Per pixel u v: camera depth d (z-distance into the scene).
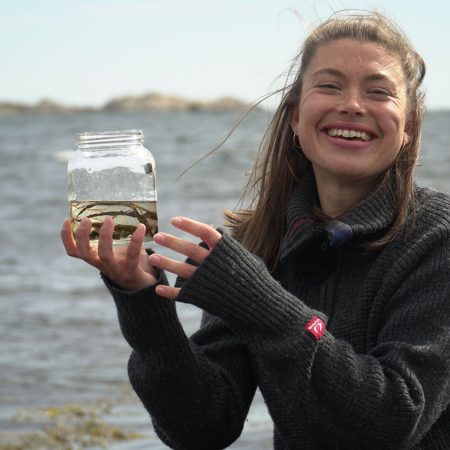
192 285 2.29
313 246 2.71
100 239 2.26
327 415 2.32
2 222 20.17
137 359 2.64
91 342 8.89
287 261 2.79
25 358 8.26
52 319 9.95
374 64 2.64
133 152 2.32
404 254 2.54
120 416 6.43
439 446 2.56
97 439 5.93
